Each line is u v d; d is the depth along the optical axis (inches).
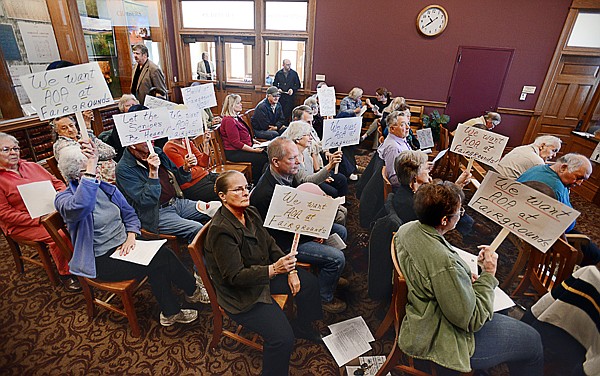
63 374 58.7
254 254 56.3
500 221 49.5
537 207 45.6
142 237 74.2
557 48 192.2
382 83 225.9
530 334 47.9
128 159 74.6
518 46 198.4
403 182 71.2
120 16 199.6
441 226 47.8
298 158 68.3
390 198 76.9
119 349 64.0
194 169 100.5
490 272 48.1
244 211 59.2
